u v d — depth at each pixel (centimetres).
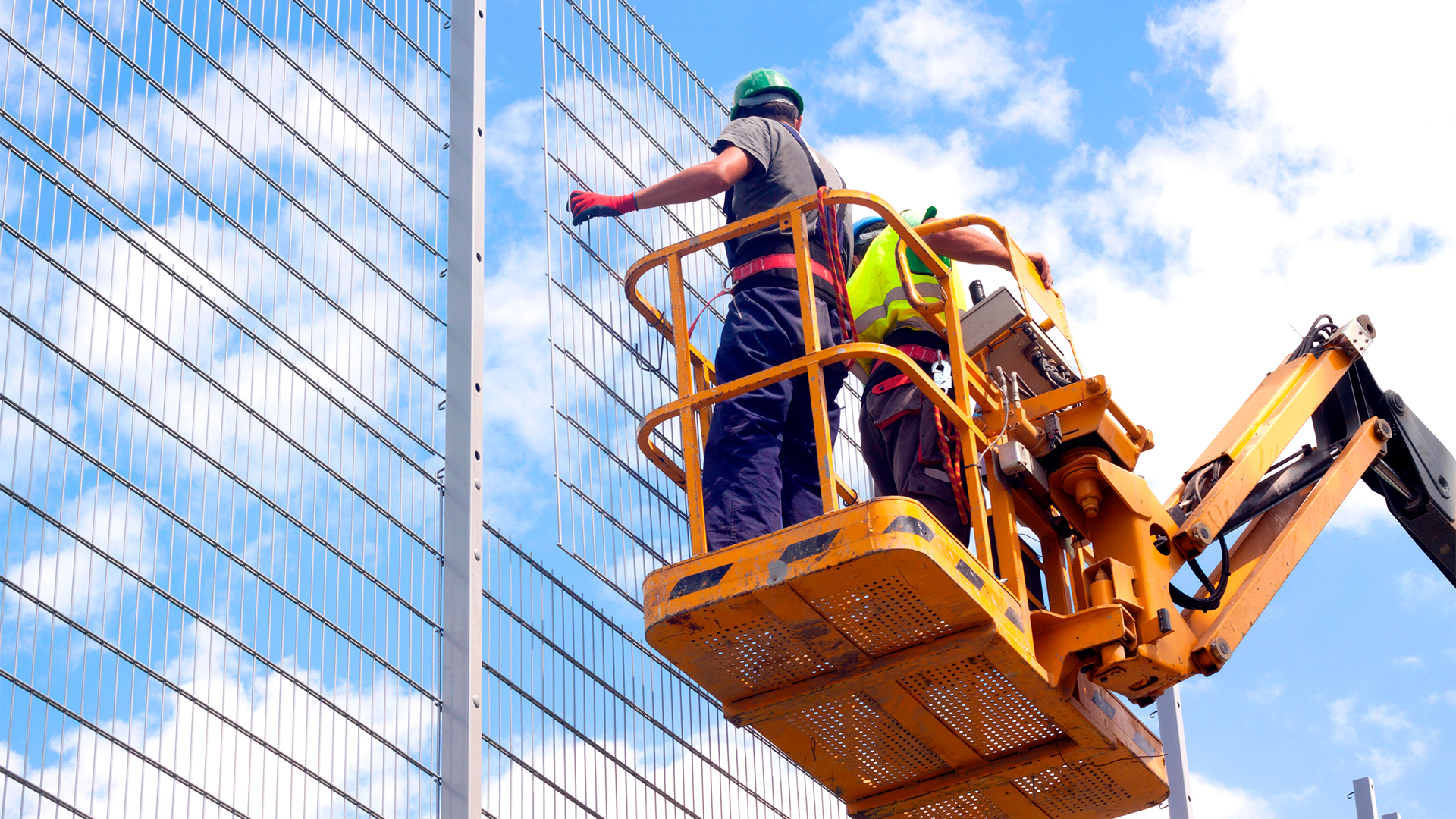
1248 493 718
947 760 657
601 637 714
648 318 784
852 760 655
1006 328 671
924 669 596
